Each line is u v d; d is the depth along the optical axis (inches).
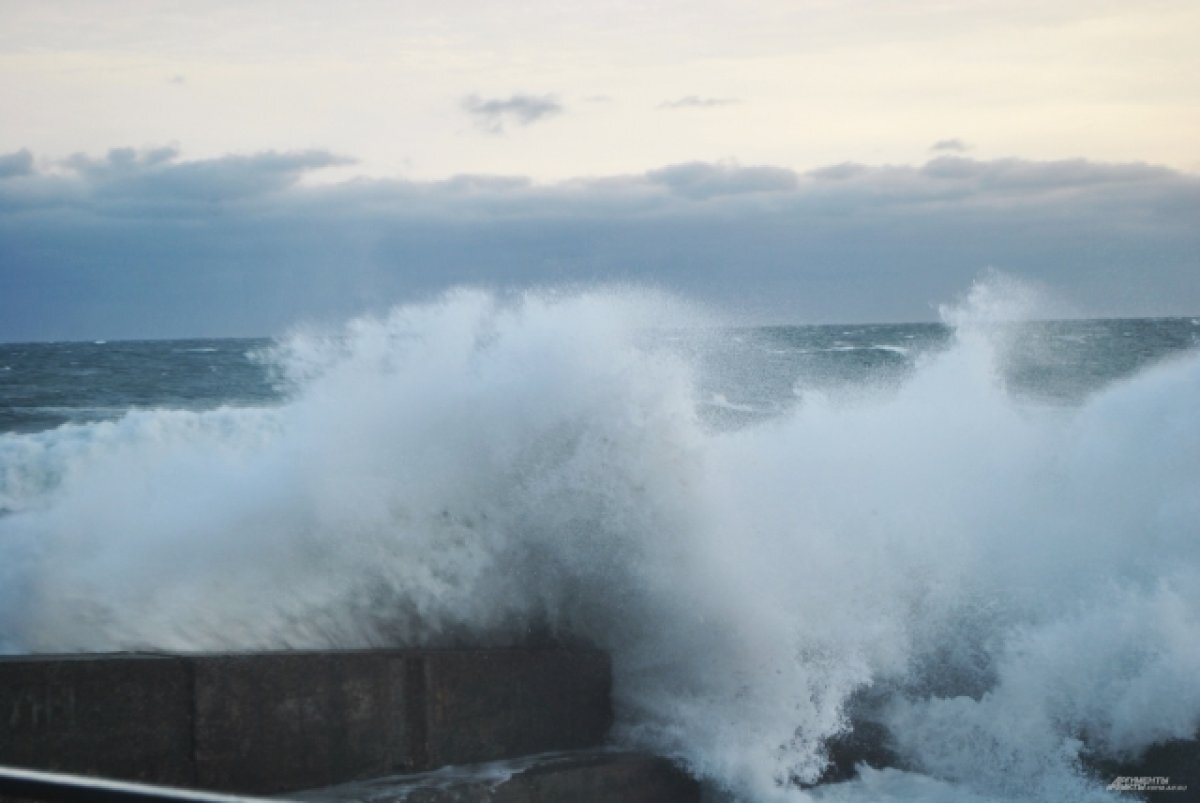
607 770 194.7
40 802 72.9
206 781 164.4
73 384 1275.8
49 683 154.0
